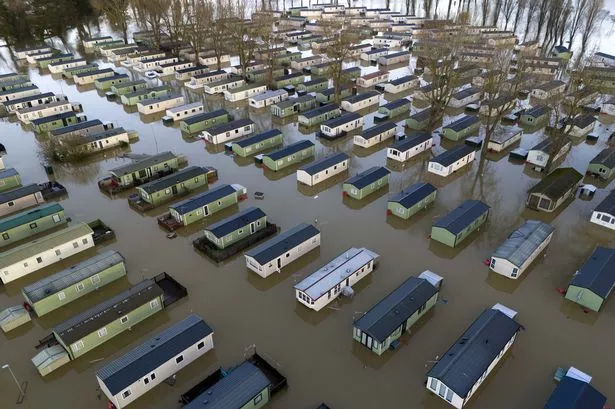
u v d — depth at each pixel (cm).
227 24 14862
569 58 13888
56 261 5394
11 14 15288
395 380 3928
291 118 9681
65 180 7250
